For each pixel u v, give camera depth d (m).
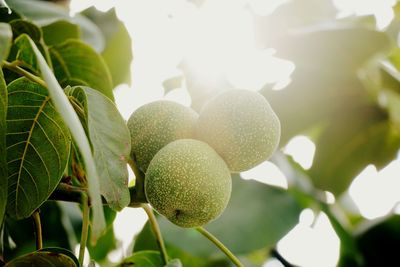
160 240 0.34
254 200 0.50
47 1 0.47
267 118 0.33
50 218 0.44
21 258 0.28
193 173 0.30
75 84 0.40
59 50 0.40
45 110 0.30
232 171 0.34
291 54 0.60
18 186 0.31
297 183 0.53
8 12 0.38
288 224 0.49
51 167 0.31
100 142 0.27
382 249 0.56
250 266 0.60
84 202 0.31
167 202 0.31
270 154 0.34
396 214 0.57
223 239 0.47
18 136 0.31
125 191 0.27
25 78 0.30
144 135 0.33
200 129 0.33
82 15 0.52
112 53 0.52
